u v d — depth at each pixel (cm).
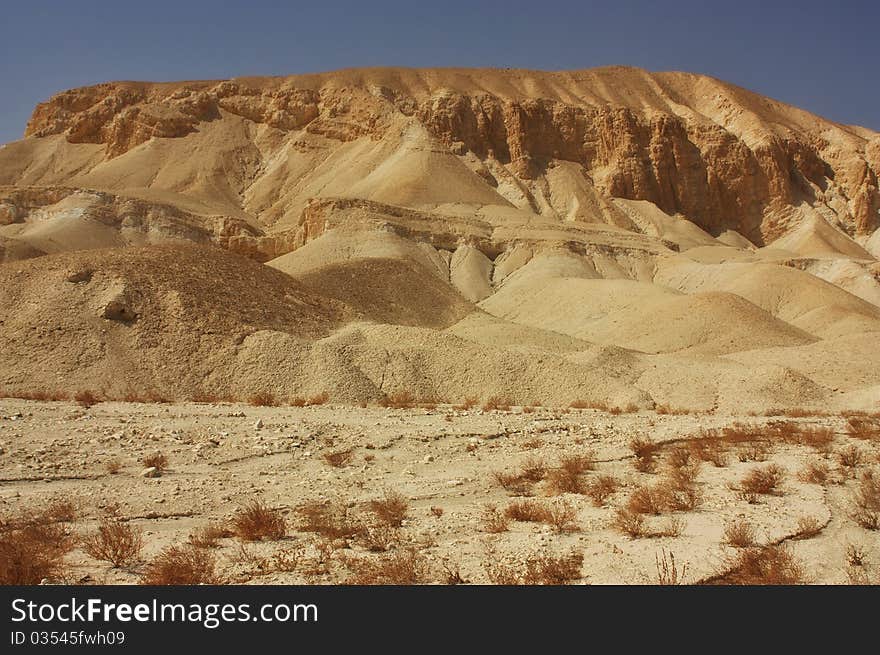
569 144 19100
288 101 19175
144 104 18662
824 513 1155
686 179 18738
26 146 18638
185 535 1116
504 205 14725
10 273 3931
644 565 941
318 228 10919
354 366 3516
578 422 2369
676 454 1691
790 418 2733
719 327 6956
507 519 1191
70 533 1109
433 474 1560
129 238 11631
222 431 1938
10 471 1466
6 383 3080
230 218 12594
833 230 17862
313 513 1215
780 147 19188
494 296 9825
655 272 11219
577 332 7925
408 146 16088
